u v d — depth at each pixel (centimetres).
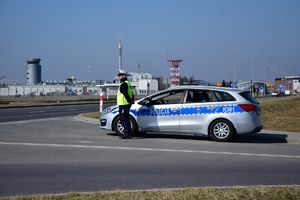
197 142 1284
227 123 1287
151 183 729
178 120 1323
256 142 1364
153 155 1015
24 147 1103
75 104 4588
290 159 1002
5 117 2280
